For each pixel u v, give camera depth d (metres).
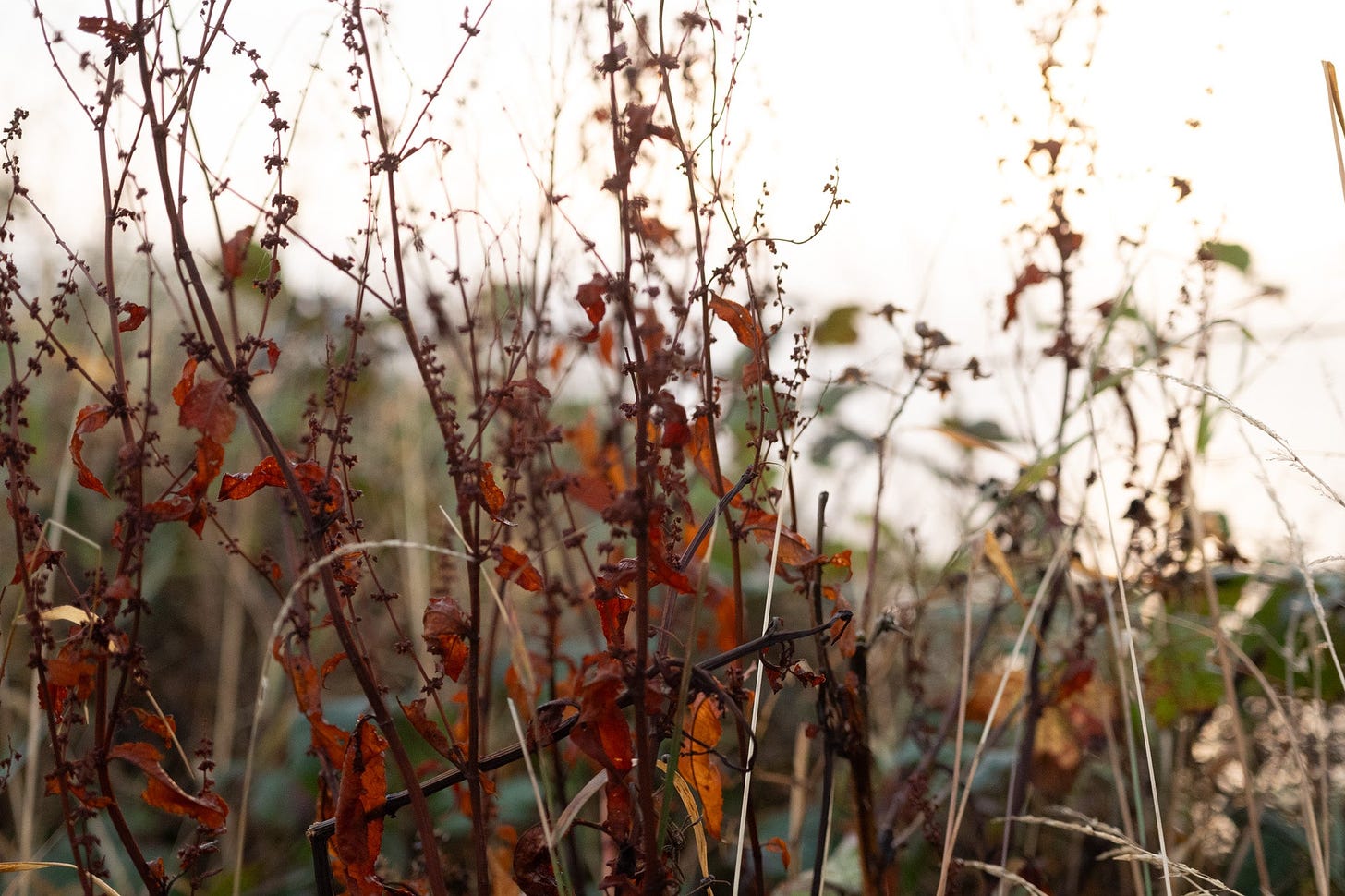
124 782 2.10
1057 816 1.66
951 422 2.05
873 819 1.40
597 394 1.77
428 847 1.21
